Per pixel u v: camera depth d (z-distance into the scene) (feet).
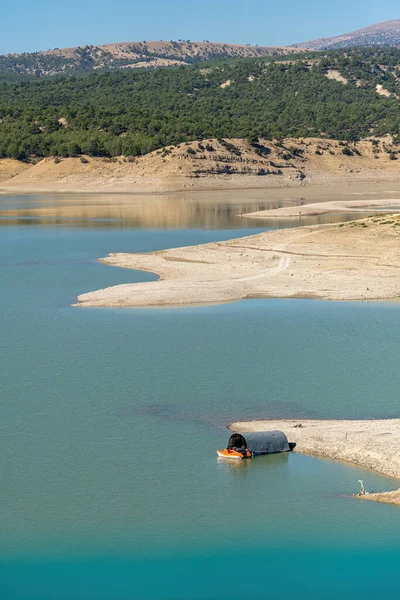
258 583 115.44
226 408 177.99
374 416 171.53
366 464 145.69
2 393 189.26
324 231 407.85
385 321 254.27
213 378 198.49
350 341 231.30
